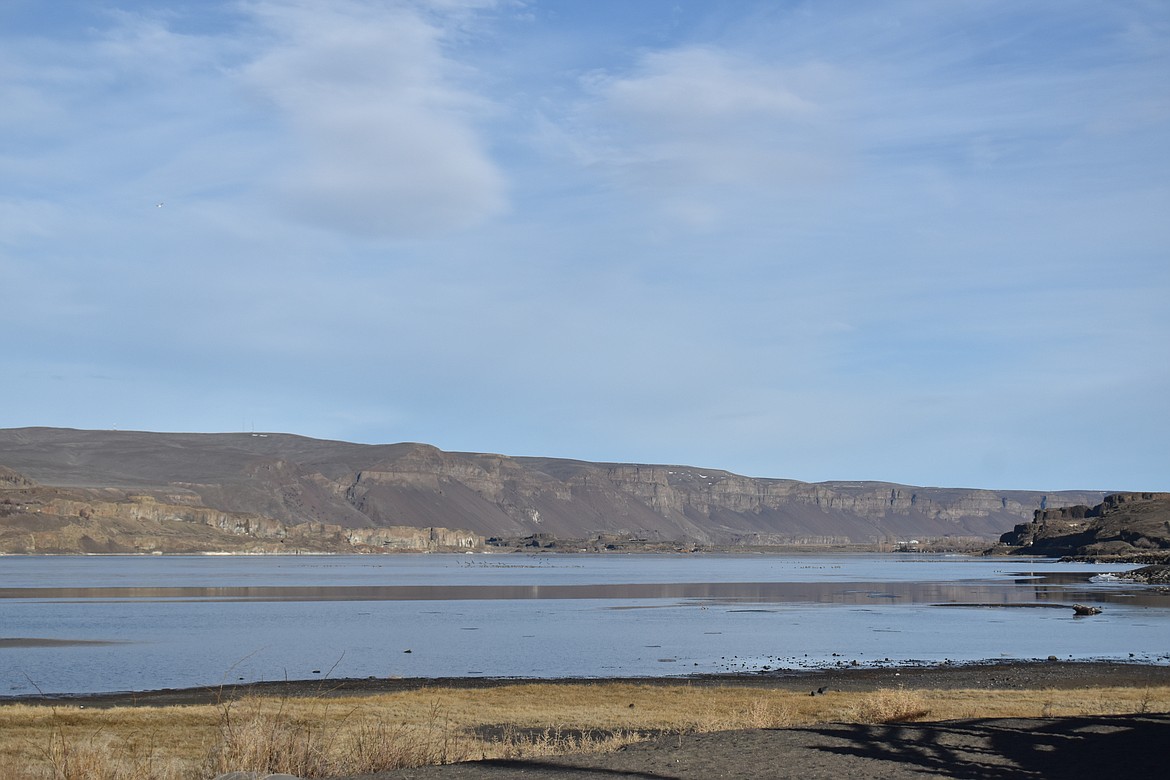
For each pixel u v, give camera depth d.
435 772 15.52
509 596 147.25
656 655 66.75
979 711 34.41
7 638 79.12
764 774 14.77
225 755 17.06
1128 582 193.50
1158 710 33.91
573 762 16.16
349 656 66.12
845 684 51.22
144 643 75.00
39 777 17.80
